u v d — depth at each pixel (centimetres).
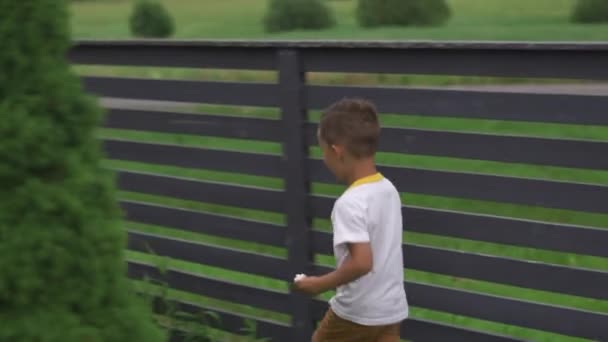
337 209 733
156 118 1057
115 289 517
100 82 1094
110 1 8288
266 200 980
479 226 831
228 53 974
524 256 1209
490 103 804
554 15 5019
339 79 2766
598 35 4222
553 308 803
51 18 512
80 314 503
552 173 1586
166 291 1024
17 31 503
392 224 745
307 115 934
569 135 1866
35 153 494
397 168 872
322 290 732
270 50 938
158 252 1086
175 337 1013
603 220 1319
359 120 739
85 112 524
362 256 714
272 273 984
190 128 1030
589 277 777
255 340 970
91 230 502
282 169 959
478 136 816
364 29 5291
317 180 931
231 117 993
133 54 1056
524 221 804
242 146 1955
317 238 943
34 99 502
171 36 5809
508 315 830
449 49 811
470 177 827
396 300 756
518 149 797
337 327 775
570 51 750
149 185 1082
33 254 484
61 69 520
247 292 1005
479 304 845
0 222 485
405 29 5053
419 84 2694
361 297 747
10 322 485
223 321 1029
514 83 2675
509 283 822
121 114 1091
